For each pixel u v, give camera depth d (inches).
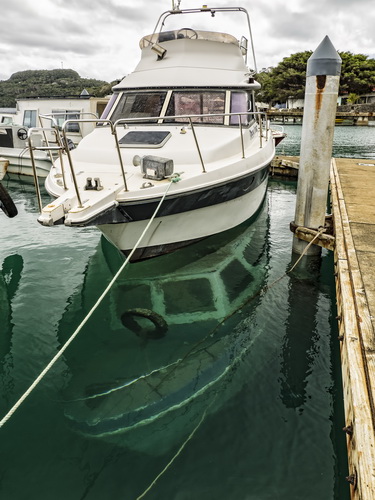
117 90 241.0
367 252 149.6
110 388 122.1
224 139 207.2
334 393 117.6
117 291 181.9
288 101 2393.0
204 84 224.8
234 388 120.7
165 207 168.2
